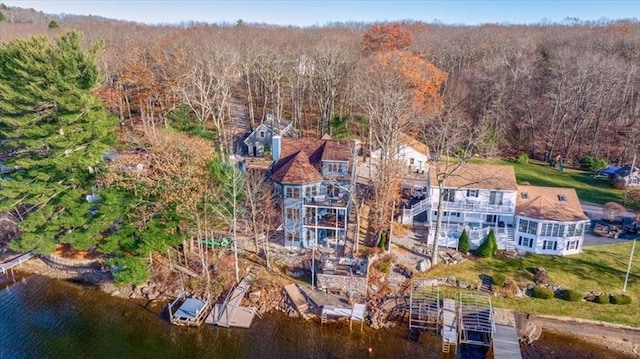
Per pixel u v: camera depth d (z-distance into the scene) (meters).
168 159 40.78
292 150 52.22
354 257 45.47
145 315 40.41
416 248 47.78
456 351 35.75
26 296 43.06
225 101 76.31
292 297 41.31
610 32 116.12
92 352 36.16
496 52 101.56
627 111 83.44
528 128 84.69
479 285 42.06
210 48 88.69
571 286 41.47
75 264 47.47
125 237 41.34
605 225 51.62
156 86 78.19
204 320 39.47
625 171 65.19
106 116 46.25
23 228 42.38
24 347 36.56
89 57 42.50
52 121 42.62
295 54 96.00
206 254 45.22
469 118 78.25
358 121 84.88
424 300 40.31
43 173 42.59
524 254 46.75
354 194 50.31
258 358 35.44
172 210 40.91
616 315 38.56
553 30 142.12
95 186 44.44
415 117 66.94
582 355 35.41
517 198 49.56
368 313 39.94
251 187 48.38
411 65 77.69
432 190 49.97
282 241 49.16
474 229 48.41
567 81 80.19
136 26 140.50
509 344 35.41
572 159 77.81
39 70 39.88
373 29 106.50
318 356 35.62
